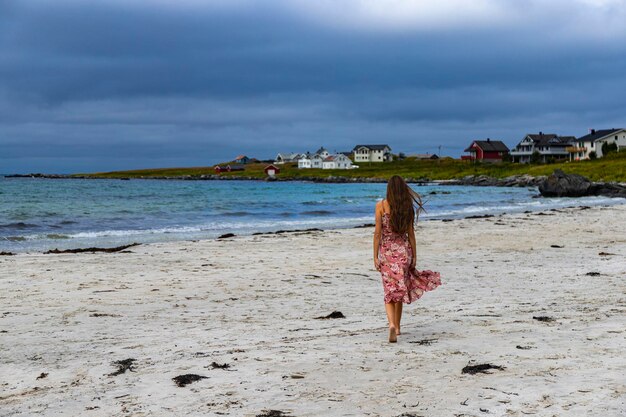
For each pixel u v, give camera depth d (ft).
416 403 14.98
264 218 116.78
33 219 103.14
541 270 45.78
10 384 18.25
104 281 41.34
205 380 17.58
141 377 18.20
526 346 20.66
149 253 58.08
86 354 21.68
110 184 418.51
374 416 14.17
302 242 68.49
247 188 324.60
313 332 25.14
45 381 18.37
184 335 24.94
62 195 208.64
